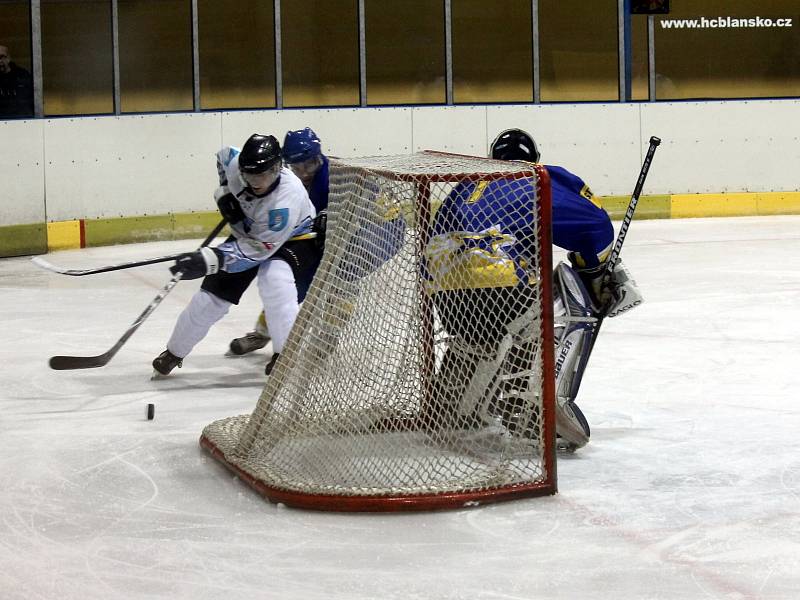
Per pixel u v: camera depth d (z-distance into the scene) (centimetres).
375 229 780
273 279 1059
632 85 2502
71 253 2089
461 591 577
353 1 2355
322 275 803
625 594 569
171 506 723
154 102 2261
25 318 1445
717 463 795
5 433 916
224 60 2298
